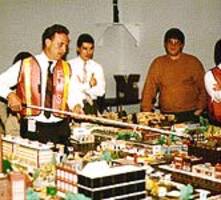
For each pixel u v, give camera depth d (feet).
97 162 8.11
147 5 21.07
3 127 12.80
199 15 20.71
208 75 14.33
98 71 16.21
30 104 11.84
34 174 8.77
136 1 21.07
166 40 17.16
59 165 8.52
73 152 10.70
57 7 19.99
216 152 10.35
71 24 20.18
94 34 20.70
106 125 13.23
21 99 11.91
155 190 8.37
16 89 12.01
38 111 11.75
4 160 9.11
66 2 20.07
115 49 21.18
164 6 20.85
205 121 13.80
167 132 12.10
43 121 11.75
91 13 20.59
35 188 8.34
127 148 11.15
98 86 16.16
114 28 21.01
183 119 15.69
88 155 10.11
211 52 20.72
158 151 10.98
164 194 8.36
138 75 20.57
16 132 12.18
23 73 11.84
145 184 8.03
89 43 16.01
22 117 11.98
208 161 10.34
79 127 12.48
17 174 7.43
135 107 20.44
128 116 14.08
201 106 16.71
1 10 19.74
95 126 12.85
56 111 11.80
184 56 17.19
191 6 20.68
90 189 7.46
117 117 14.14
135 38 21.25
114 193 7.59
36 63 11.84
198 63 17.26
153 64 17.35
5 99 12.59
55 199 8.08
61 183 8.25
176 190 8.57
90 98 15.72
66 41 11.95
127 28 21.16
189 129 12.33
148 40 21.16
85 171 7.65
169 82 17.04
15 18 19.80
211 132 11.84
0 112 12.89
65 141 11.93
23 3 19.77
